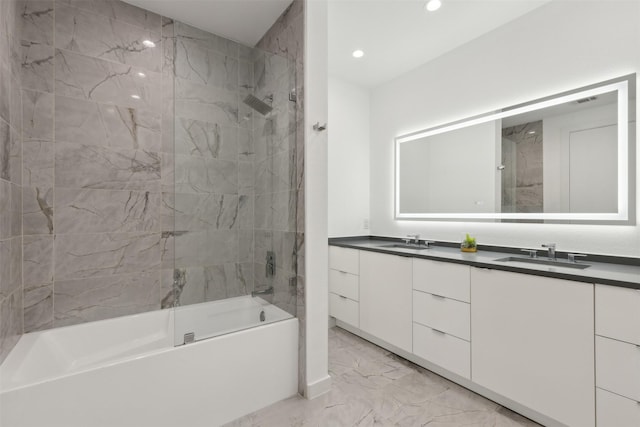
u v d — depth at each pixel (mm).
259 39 2357
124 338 1866
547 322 1469
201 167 2062
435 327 2012
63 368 1606
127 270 1957
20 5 1604
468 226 2525
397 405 1729
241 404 1645
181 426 1461
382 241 3248
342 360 2285
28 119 1646
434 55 2744
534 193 2123
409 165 3025
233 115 2129
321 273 1872
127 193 1954
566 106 1972
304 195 1812
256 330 1710
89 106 1827
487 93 2398
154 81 2053
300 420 1604
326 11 1912
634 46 1707
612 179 1780
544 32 2070
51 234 1719
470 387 1877
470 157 2514
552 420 1502
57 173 1732
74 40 1784
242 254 2139
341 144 3219
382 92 3318
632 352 1211
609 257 1769
